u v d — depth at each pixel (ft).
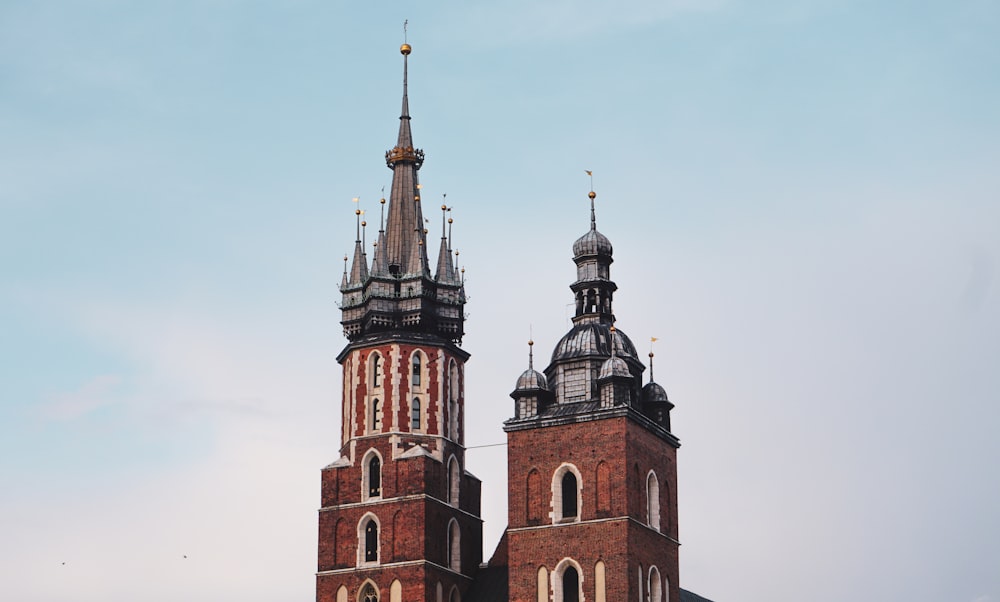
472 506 534.37
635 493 489.26
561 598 483.10
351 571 510.17
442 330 539.29
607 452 489.26
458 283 545.44
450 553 520.01
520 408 506.07
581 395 505.25
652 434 505.66
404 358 526.57
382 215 547.08
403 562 504.84
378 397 524.11
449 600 512.22
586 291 525.34
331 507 519.19
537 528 490.49
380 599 504.43
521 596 487.20
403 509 509.76
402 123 562.66
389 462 515.91
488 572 526.16
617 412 490.49
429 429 522.06
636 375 514.68
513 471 499.10
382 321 533.14
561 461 494.18
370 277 536.42
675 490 514.68
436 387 526.98
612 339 504.02
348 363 533.96
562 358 510.58
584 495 488.85
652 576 491.31
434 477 515.91
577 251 529.86
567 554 485.15
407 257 542.98
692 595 547.90
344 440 529.04
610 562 479.82
